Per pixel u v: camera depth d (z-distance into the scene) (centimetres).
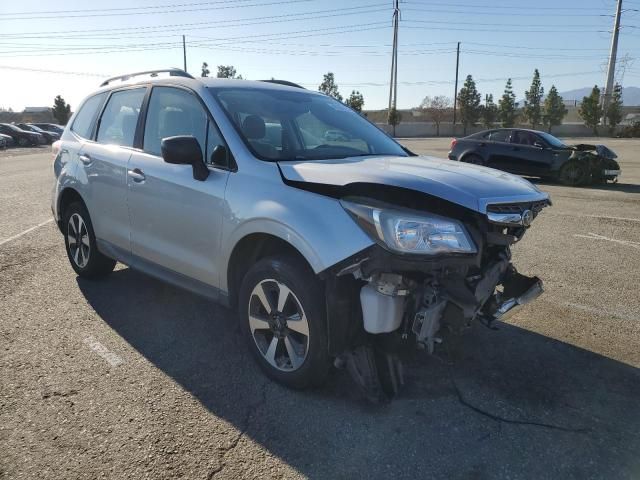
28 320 434
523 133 1495
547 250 688
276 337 333
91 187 480
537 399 325
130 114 457
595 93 6153
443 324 298
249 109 385
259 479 252
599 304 489
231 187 342
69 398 318
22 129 4206
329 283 295
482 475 257
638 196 1205
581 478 256
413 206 294
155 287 518
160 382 339
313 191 307
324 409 310
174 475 253
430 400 321
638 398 329
